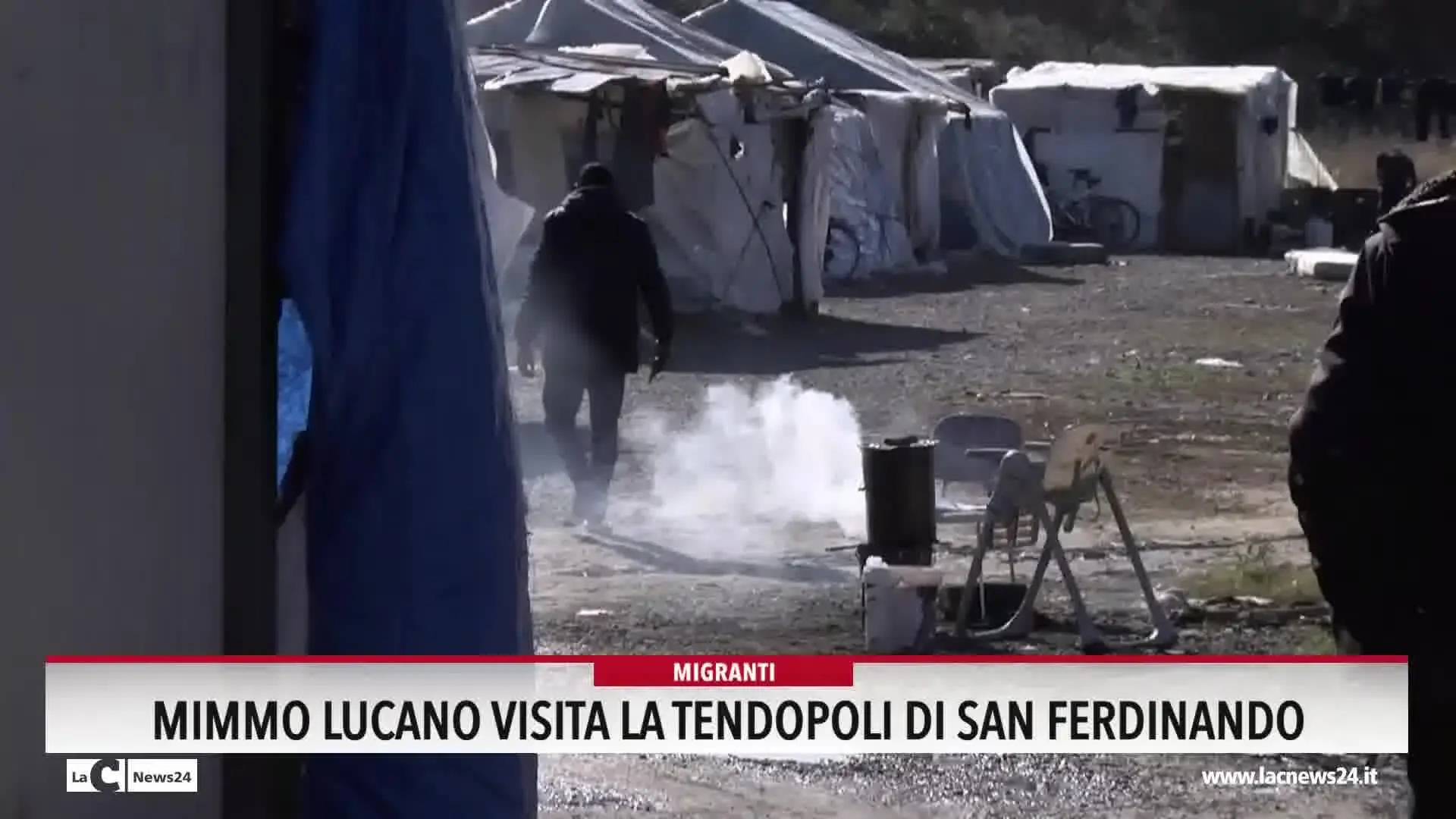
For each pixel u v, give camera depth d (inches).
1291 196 1683.1
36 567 106.5
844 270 1226.0
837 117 1232.2
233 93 114.5
